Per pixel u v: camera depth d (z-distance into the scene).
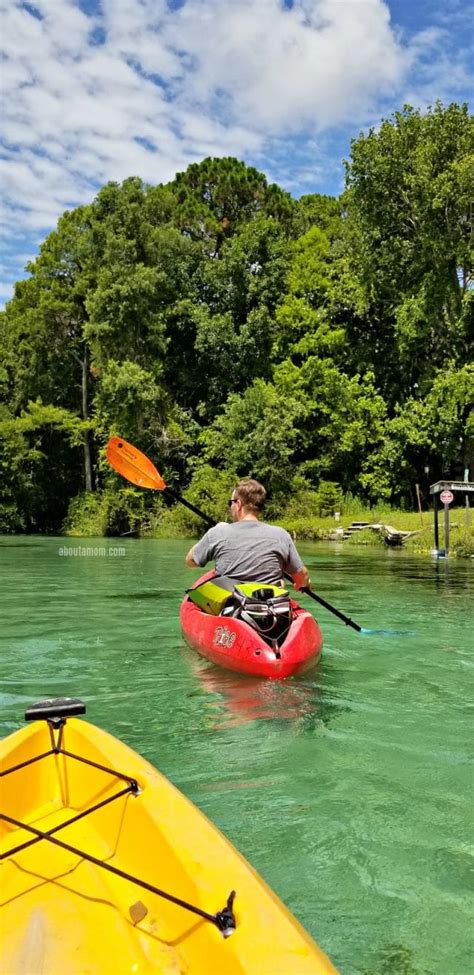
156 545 19.75
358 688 3.99
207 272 31.30
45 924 1.60
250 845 2.19
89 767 2.09
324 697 3.80
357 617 6.50
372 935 1.75
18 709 3.58
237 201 34.88
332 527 22.61
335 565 12.40
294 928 1.30
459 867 2.07
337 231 33.56
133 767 2.00
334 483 26.92
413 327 25.62
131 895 1.70
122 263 29.89
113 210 31.20
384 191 25.91
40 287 33.56
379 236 26.95
